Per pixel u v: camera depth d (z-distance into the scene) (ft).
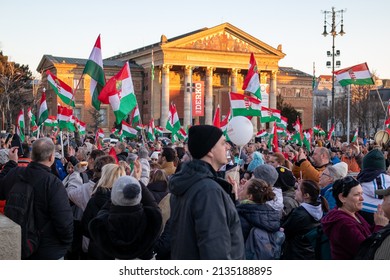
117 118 52.90
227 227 17.26
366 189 31.81
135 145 104.83
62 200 25.68
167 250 27.50
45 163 26.30
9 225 21.84
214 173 18.90
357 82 104.83
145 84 356.59
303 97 416.05
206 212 17.11
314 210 28.66
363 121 334.65
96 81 52.60
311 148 137.49
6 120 283.38
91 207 28.37
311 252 28.63
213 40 345.10
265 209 27.96
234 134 34.12
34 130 144.36
